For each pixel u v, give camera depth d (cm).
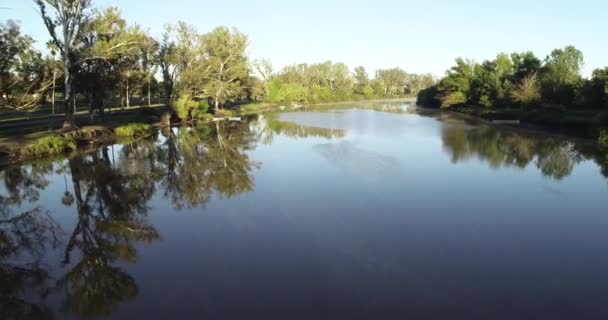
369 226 1661
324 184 2317
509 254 1390
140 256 1445
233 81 7369
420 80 18700
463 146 3556
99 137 4084
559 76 6000
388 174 2520
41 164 3003
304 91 11594
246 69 7469
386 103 12444
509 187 2211
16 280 1305
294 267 1315
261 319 1031
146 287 1219
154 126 5372
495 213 1800
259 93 9444
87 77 3903
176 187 2394
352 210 1856
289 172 2661
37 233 1711
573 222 1689
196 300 1133
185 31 6153
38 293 1217
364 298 1116
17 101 3241
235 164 3023
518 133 4347
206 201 2084
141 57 5406
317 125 5572
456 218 1736
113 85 4200
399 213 1806
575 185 2250
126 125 4581
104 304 1136
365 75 18112
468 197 2031
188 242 1556
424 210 1839
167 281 1252
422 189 2177
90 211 1984
